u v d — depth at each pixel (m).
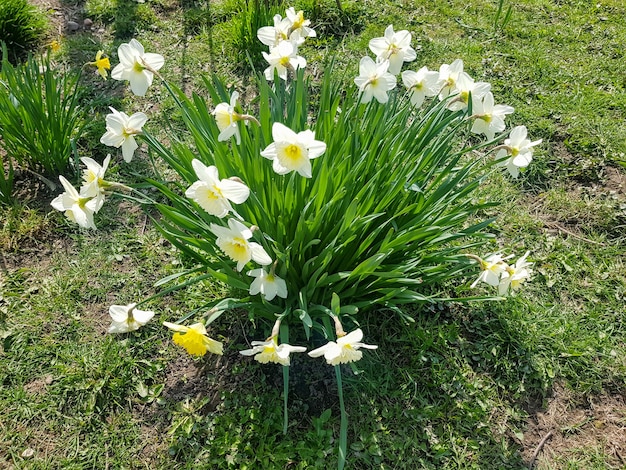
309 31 1.04
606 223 1.23
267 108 0.89
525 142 0.86
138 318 0.75
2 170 1.15
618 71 1.64
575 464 0.85
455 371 0.95
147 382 0.93
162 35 1.71
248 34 1.60
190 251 0.88
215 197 0.68
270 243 0.86
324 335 0.89
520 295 1.08
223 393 0.90
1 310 1.00
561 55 1.71
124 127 0.81
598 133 1.42
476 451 0.86
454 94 0.90
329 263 0.89
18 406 0.88
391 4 1.88
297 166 0.70
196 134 0.91
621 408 0.93
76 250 1.13
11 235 1.13
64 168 1.26
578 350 1.00
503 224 1.22
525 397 0.93
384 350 0.98
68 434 0.86
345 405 0.90
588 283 1.11
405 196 0.90
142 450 0.85
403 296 0.88
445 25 1.81
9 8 1.57
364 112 1.03
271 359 0.70
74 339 0.98
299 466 0.82
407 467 0.83
